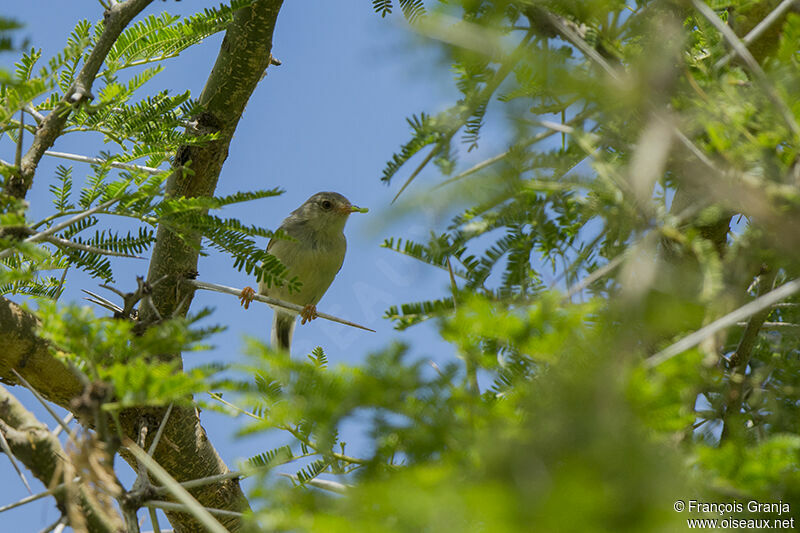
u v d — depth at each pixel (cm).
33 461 577
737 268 399
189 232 735
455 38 347
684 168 358
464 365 351
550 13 388
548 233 456
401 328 478
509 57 356
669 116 332
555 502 213
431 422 326
